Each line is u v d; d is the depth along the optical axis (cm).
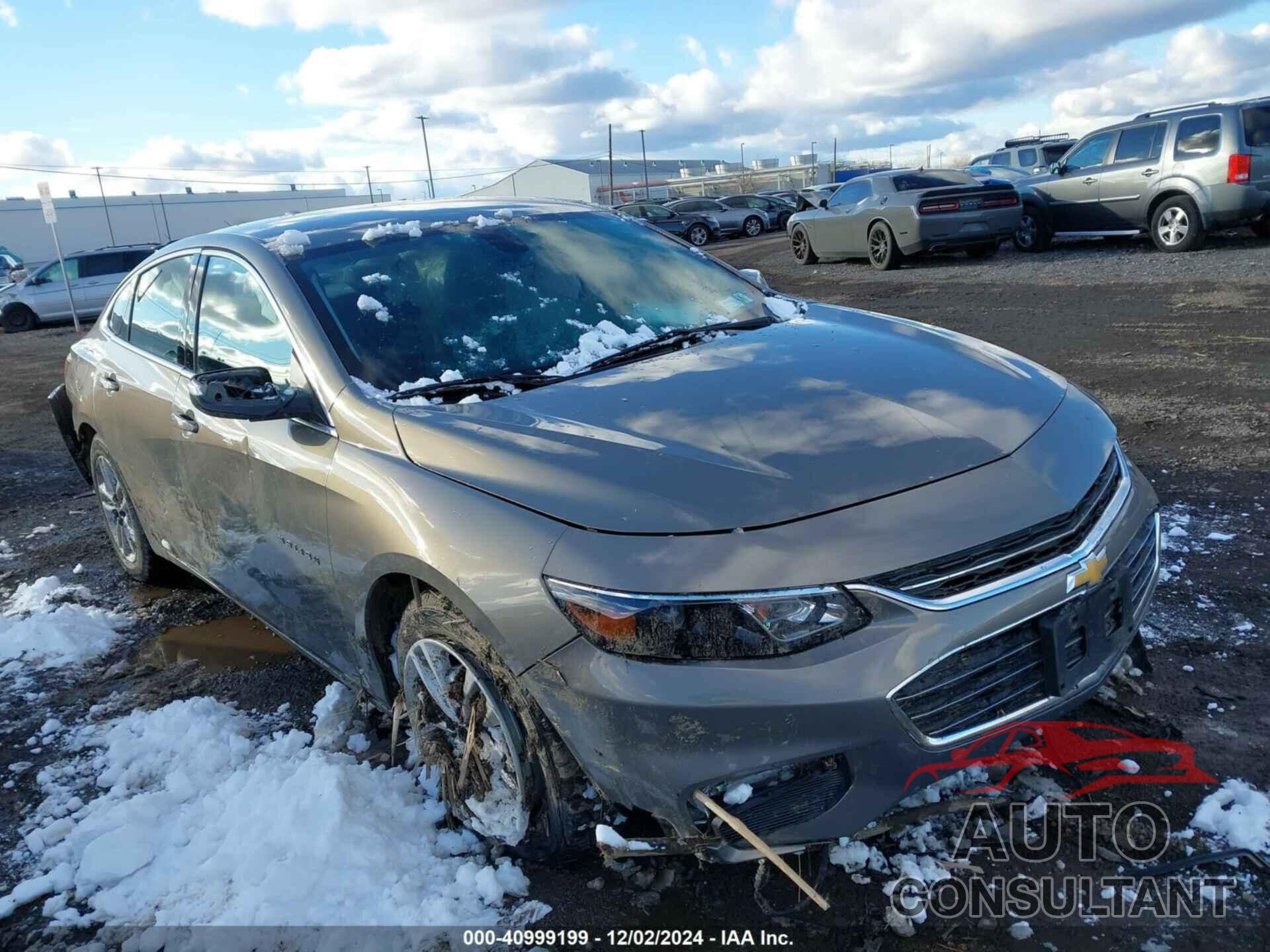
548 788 226
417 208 373
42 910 250
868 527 204
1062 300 995
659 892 231
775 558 199
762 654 197
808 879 228
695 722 196
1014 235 1467
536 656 212
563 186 7256
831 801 205
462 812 253
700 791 200
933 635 201
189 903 242
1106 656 234
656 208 2948
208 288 357
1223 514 424
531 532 217
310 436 281
